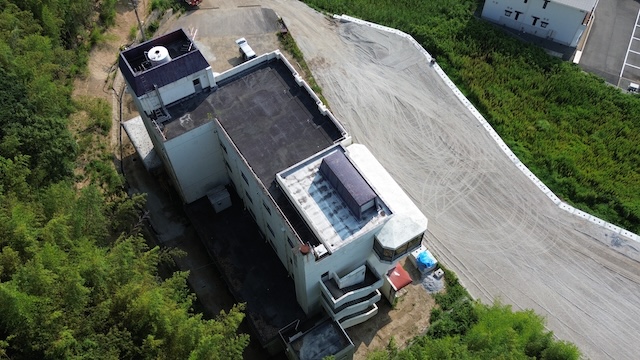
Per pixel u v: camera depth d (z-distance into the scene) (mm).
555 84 64500
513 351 37531
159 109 46281
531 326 41344
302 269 38750
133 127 55281
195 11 71312
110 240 46188
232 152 44656
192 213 51156
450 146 58969
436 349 38125
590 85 64500
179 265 49125
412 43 69062
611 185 56125
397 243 39125
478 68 66688
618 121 61500
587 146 59531
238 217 51000
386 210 40156
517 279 49594
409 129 60344
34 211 37594
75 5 59312
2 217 33750
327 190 41062
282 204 41062
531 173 56938
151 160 53125
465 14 73062
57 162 43562
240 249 49000
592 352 45750
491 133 60250
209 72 46344
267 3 72812
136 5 70000
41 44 51625
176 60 44375
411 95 63531
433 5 74125
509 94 64125
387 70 66000
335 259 39469
